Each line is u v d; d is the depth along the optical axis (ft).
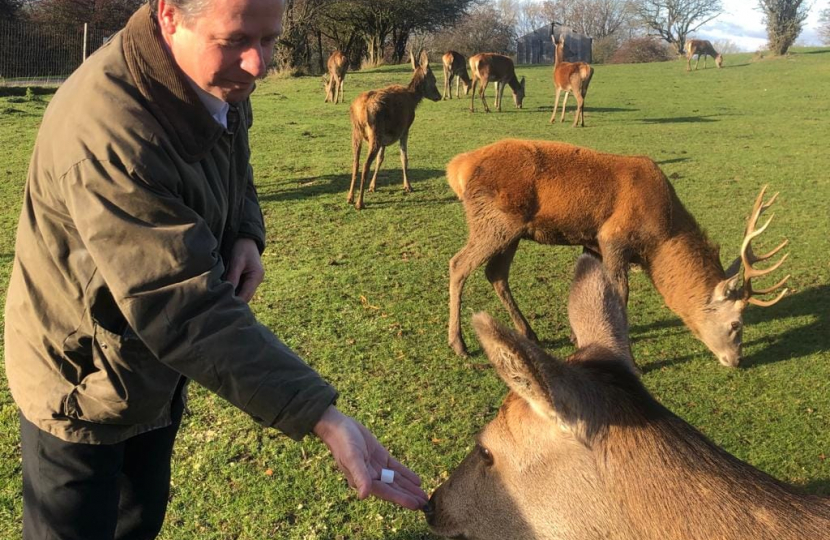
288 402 6.23
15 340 7.22
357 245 26.86
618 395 6.55
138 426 7.70
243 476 12.89
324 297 21.58
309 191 34.94
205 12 5.94
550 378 6.14
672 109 67.67
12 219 28.81
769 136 51.52
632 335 20.13
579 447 6.41
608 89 86.84
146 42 6.27
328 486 12.62
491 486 6.96
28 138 45.80
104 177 6.02
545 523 6.63
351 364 17.37
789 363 18.01
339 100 71.41
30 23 93.66
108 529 7.75
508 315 20.77
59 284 6.74
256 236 8.64
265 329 6.48
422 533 11.51
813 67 107.45
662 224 18.72
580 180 19.01
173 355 6.15
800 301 21.89
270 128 53.31
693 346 19.29
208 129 6.64
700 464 6.27
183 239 6.09
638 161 19.29
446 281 23.22
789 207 32.24
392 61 138.62
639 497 6.23
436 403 15.60
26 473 7.55
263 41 6.26
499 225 19.33
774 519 5.99
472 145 47.70
